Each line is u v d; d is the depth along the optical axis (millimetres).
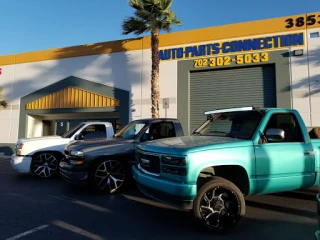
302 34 12688
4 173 9992
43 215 4926
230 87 13906
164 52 15047
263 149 4375
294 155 4574
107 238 3881
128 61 15859
